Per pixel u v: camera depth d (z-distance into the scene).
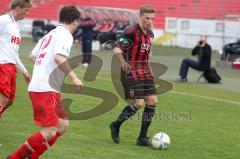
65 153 22.83
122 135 27.56
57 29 18.84
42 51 18.88
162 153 24.02
